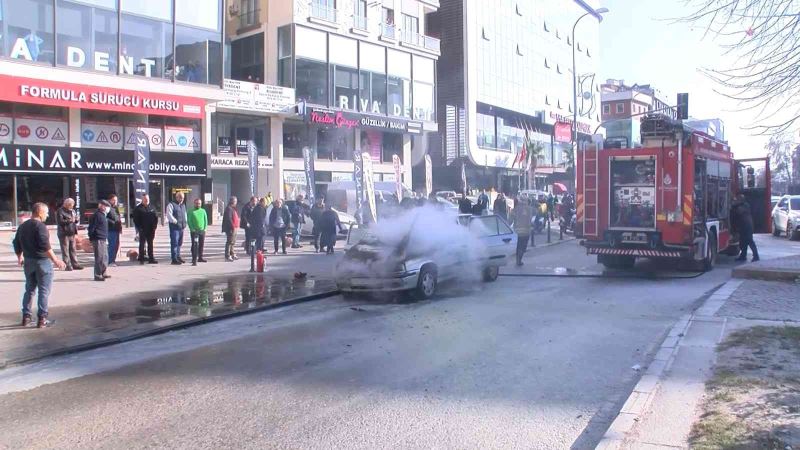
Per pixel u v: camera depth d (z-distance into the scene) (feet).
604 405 18.29
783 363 20.48
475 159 177.88
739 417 15.53
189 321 30.60
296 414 17.69
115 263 51.96
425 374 21.58
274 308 35.22
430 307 34.58
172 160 91.97
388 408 18.11
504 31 194.39
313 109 116.57
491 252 43.57
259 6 121.08
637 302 35.45
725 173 53.52
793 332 24.89
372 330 28.89
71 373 22.44
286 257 59.62
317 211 64.59
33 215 29.14
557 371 21.85
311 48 119.44
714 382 18.76
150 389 20.29
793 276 39.32
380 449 15.14
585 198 47.62
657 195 44.68
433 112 148.97
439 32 179.11
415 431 16.31
